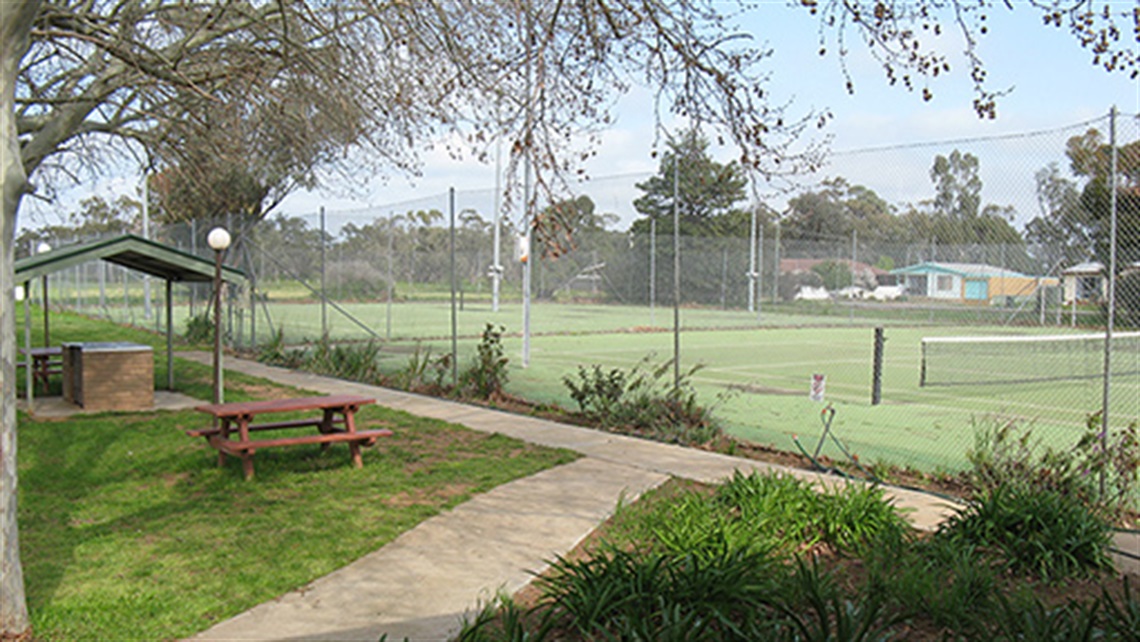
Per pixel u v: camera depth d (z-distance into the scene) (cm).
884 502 625
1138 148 781
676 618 427
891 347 2400
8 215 455
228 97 1115
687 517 602
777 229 2744
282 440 820
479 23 855
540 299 3359
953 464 890
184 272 1316
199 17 976
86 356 1202
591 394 1149
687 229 3020
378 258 2534
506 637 437
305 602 519
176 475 832
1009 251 1514
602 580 480
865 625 420
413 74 951
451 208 1420
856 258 2297
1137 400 1403
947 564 542
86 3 1027
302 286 2236
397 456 910
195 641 464
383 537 638
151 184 2747
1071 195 884
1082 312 1380
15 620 469
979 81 574
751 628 432
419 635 471
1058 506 595
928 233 1395
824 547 600
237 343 2105
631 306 3203
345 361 1658
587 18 622
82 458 900
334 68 985
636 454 923
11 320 465
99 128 1208
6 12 439
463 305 3278
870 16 567
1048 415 1231
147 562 586
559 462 880
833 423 1148
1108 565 557
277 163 1510
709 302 3072
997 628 455
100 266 3222
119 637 470
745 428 1102
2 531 464
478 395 1340
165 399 1320
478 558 595
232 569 573
